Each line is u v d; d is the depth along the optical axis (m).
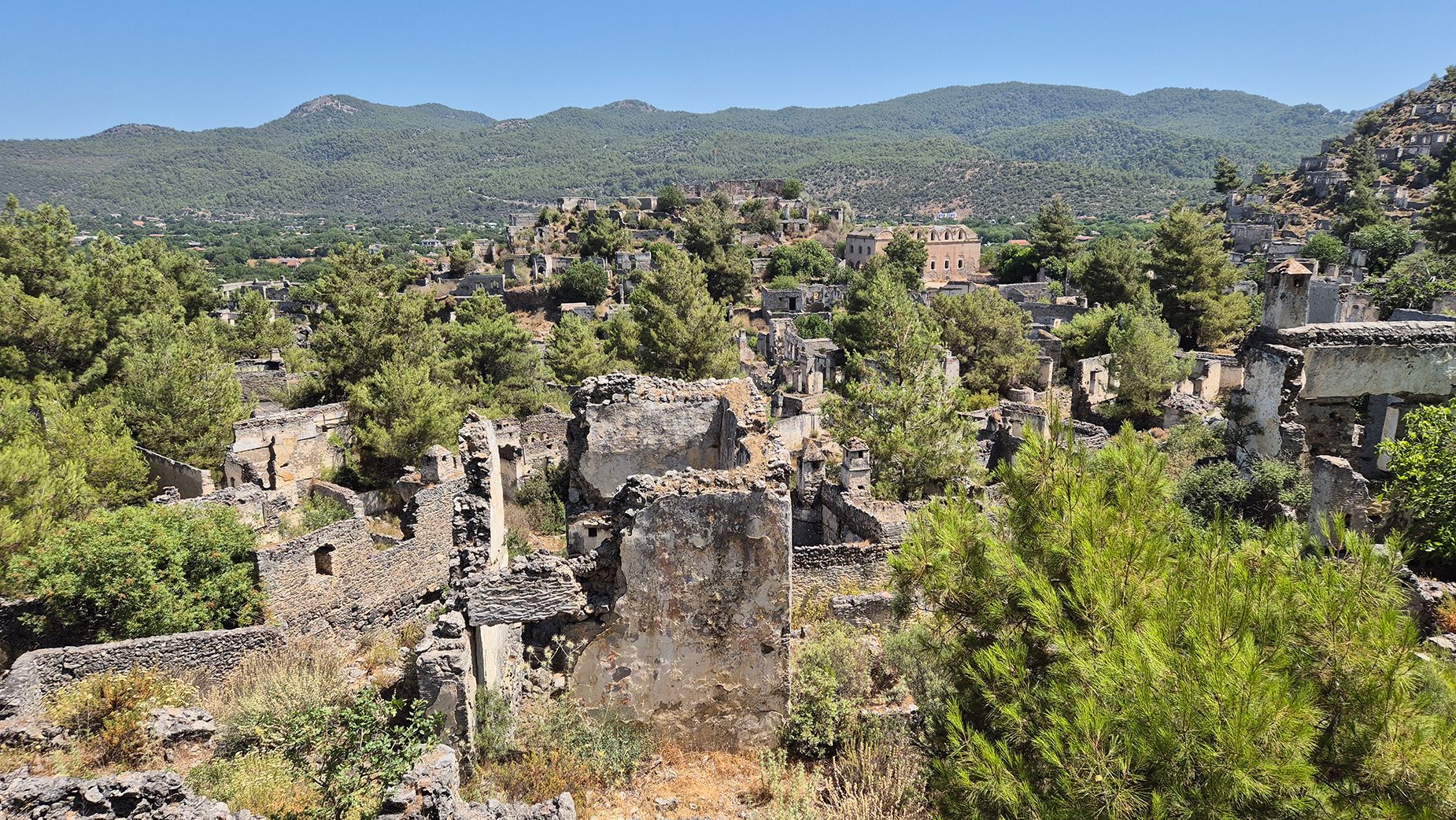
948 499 12.03
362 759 12.09
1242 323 59.75
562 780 12.84
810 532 27.64
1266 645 8.32
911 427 30.20
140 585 17.86
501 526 18.12
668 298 53.03
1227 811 7.38
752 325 94.75
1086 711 8.03
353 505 30.48
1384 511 21.08
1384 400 25.44
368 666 19.00
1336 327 24.92
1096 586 9.12
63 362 38.94
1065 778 8.09
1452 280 43.56
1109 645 8.80
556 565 13.52
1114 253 72.75
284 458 35.84
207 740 14.21
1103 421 43.47
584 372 52.41
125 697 14.50
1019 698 9.37
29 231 44.56
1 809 10.04
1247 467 25.41
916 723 13.77
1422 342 24.45
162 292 54.69
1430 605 15.62
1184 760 7.61
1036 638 10.25
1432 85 143.75
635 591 13.80
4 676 15.82
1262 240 108.94
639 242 119.88
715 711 14.29
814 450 28.02
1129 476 11.03
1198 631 8.26
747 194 157.75
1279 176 140.38
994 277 112.38
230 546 19.75
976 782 8.94
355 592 22.06
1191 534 10.55
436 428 35.50
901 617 12.59
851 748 13.52
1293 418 24.89
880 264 96.06
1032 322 66.25
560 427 39.22
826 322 79.31
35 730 13.68
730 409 18.27
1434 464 18.97
